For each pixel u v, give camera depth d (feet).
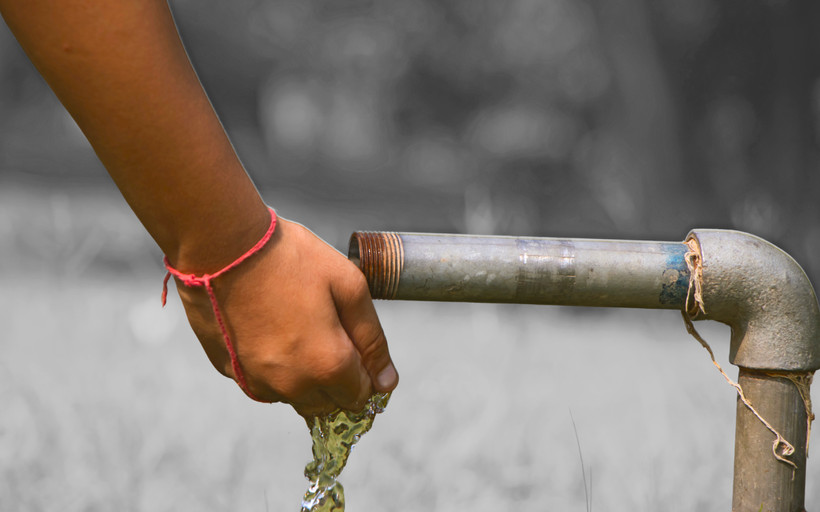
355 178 89.15
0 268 42.47
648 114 75.51
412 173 89.51
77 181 78.18
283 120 91.81
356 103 89.61
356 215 82.23
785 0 71.36
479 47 80.23
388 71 86.28
